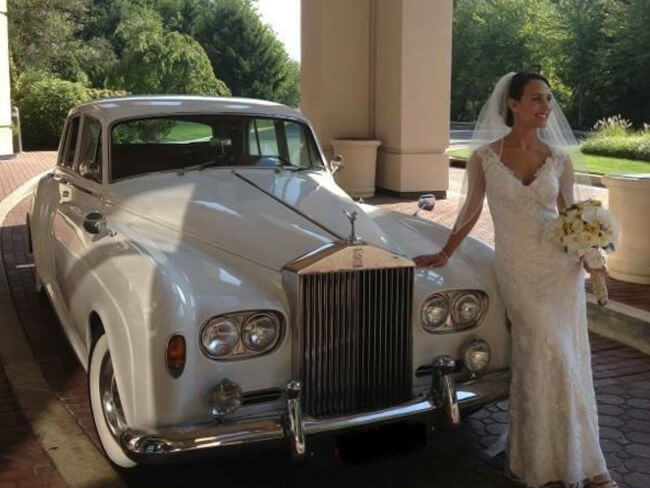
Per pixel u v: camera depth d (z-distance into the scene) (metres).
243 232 3.78
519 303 3.47
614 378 5.05
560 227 3.36
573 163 3.63
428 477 3.74
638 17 37.22
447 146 12.84
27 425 4.19
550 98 3.50
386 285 3.42
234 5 51.25
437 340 3.64
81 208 4.72
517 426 3.56
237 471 3.76
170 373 3.05
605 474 3.54
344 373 3.39
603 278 3.49
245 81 51.25
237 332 3.19
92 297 3.57
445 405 3.45
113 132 4.70
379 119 13.23
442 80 12.57
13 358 5.14
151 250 3.58
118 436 3.29
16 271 7.57
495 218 3.56
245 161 5.02
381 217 4.68
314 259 3.28
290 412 3.12
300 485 3.65
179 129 4.86
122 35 39.34
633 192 6.80
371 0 13.09
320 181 4.89
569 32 41.81
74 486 3.54
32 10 31.62
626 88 38.88
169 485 3.60
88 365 3.75
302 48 13.88
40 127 24.80
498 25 49.75
